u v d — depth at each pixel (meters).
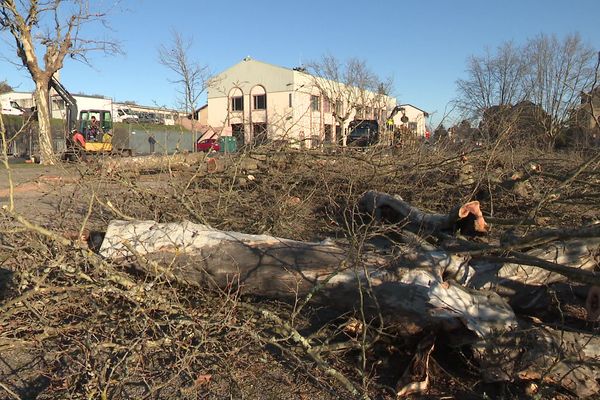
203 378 3.00
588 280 2.92
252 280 3.49
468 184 6.28
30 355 3.33
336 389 2.96
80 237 3.39
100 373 2.70
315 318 3.83
